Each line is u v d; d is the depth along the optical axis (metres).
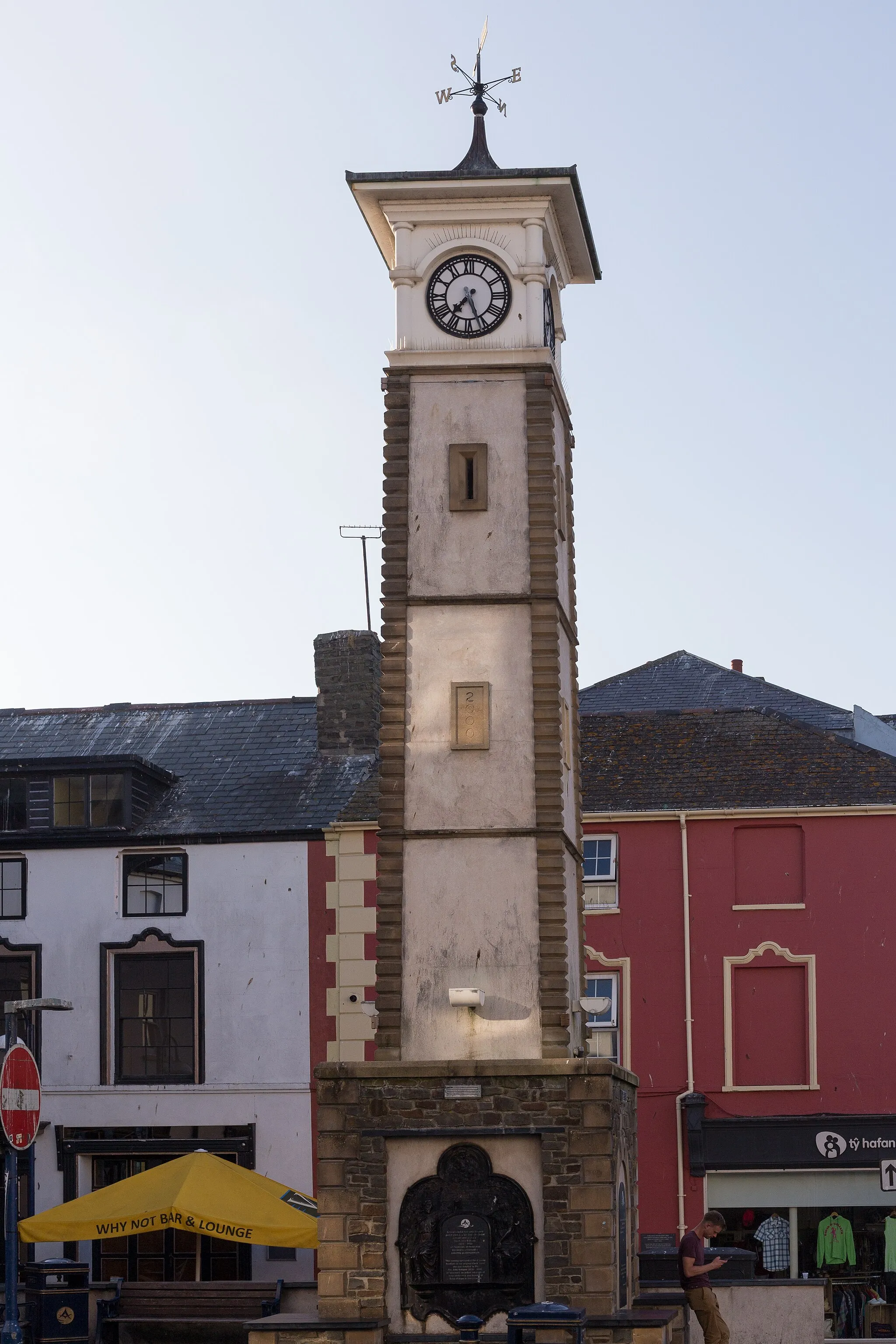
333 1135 21.48
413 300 23.95
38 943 32.31
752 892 32.06
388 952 22.25
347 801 32.78
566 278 26.84
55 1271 23.97
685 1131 31.30
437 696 22.94
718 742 33.84
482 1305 20.98
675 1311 21.84
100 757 32.66
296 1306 28.20
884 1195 30.69
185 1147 31.08
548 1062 21.30
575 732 25.12
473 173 23.84
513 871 22.38
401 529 23.39
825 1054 31.27
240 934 31.83
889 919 31.55
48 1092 31.61
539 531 23.27
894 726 40.66
